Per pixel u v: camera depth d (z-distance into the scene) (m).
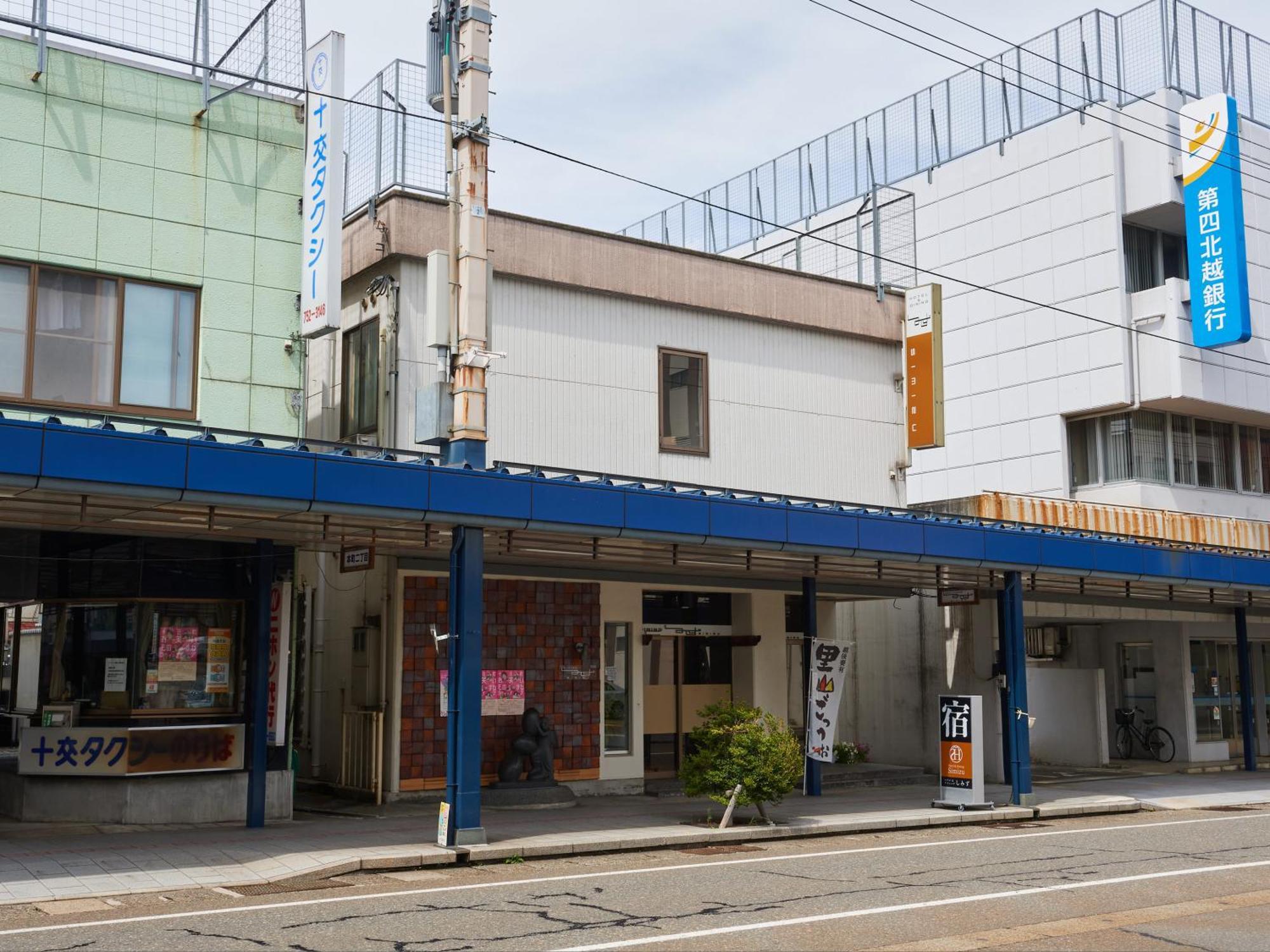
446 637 13.27
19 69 14.23
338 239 15.22
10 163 14.08
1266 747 27.88
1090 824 16.77
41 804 14.42
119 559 14.66
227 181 15.49
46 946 8.49
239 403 15.27
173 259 15.02
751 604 20.94
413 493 12.52
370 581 17.97
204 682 14.95
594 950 8.38
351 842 13.25
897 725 23.28
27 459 10.37
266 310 15.59
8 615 20.23
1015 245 29.69
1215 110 26.11
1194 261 26.33
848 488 22.50
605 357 19.81
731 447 21.06
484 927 9.20
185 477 11.15
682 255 20.84
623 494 14.09
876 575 18.80
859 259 27.02
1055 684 25.62
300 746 19.83
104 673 14.72
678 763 20.28
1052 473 28.34
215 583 14.98
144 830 14.18
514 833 14.17
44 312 14.19
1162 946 8.60
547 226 19.31
